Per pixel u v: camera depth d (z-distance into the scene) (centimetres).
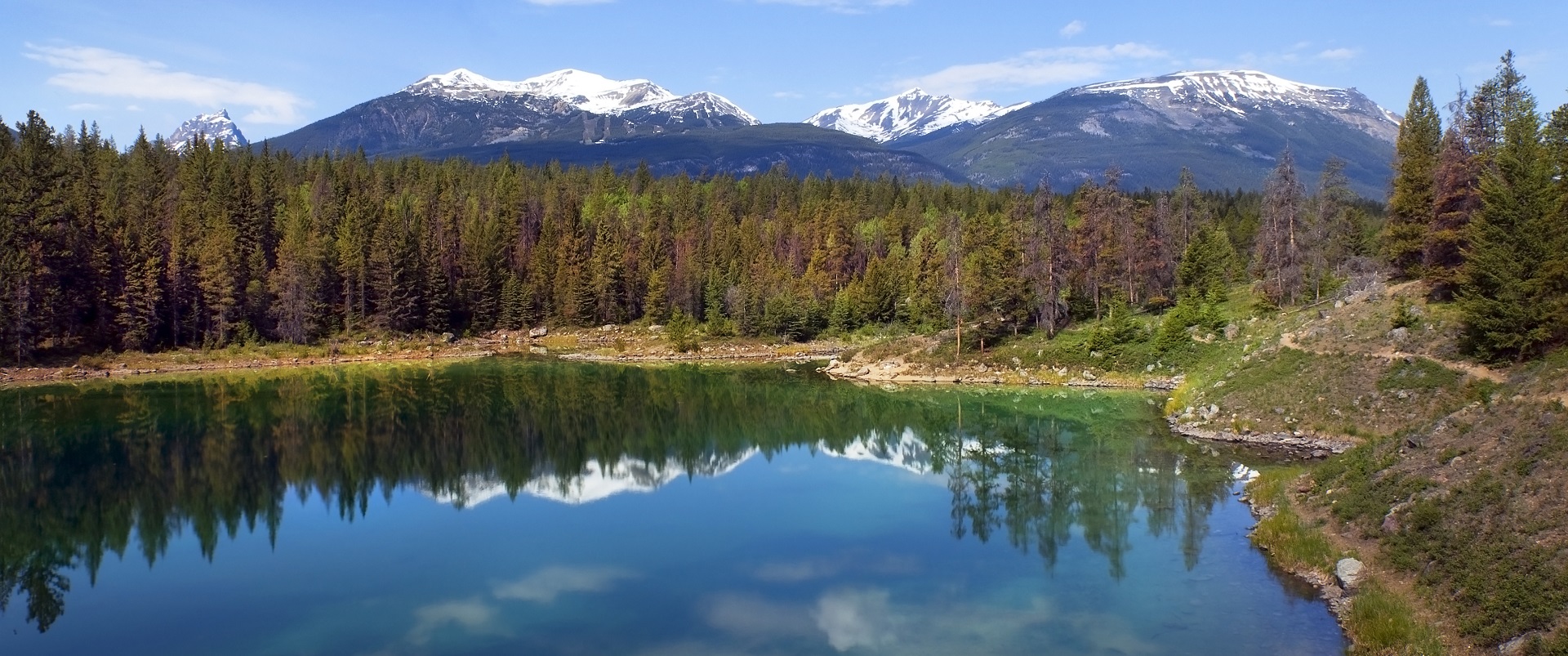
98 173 13250
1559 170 5078
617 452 6078
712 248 15050
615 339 13562
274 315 12162
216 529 4191
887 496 4659
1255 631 2652
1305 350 5925
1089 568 3306
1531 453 2861
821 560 3559
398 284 13050
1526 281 4356
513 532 4062
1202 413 5984
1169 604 2905
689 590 3231
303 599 3219
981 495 4584
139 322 10844
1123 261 10050
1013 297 9425
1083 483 4688
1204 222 12031
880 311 13462
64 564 3675
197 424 6988
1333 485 3638
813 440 6412
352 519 4331
